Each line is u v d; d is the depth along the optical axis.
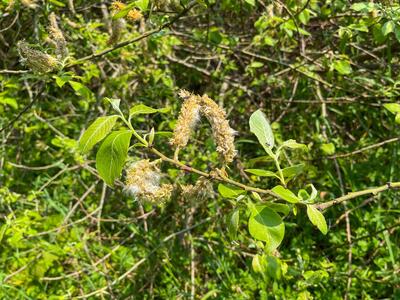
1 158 3.98
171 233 3.89
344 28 3.00
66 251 3.55
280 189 1.50
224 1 3.55
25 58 2.26
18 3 3.04
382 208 4.07
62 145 3.74
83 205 4.18
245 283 3.58
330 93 4.57
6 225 3.14
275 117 4.63
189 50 4.61
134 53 3.84
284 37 3.91
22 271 3.51
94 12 4.73
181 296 3.50
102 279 3.62
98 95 4.29
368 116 4.56
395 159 4.09
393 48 4.15
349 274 3.40
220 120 1.55
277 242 1.41
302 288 2.84
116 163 1.37
